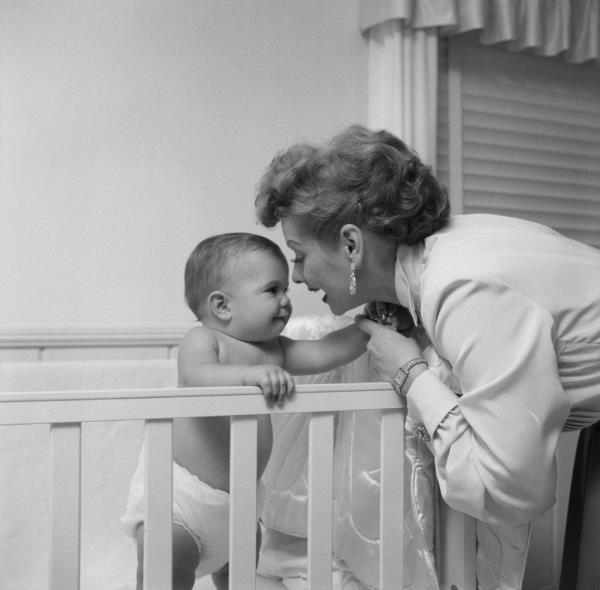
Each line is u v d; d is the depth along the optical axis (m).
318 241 1.18
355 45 2.07
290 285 1.98
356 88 2.06
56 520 0.93
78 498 0.94
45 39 1.79
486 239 1.08
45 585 1.52
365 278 1.19
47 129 1.78
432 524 1.19
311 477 1.07
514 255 1.04
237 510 1.02
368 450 1.28
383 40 2.05
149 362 1.66
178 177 1.88
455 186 2.27
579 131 2.50
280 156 1.22
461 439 1.03
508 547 1.15
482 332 0.99
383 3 1.98
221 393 1.00
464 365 1.00
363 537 1.29
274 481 1.45
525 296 1.00
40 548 1.53
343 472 1.34
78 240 1.80
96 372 1.61
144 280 1.85
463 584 1.19
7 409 0.91
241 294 1.27
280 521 1.45
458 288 1.01
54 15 1.79
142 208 1.85
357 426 1.31
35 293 1.77
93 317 1.81
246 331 1.29
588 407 1.09
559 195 2.46
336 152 1.15
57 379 1.59
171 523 0.98
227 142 1.92
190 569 1.25
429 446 1.15
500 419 0.97
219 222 1.92
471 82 2.32
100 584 1.51
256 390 1.02
